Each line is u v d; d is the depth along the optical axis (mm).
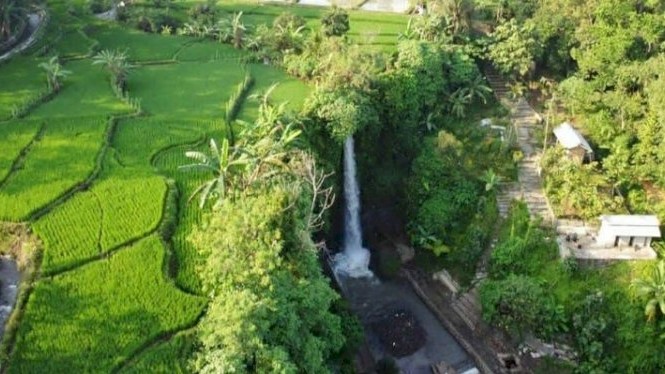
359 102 79875
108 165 71875
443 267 76375
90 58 98188
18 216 63656
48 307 54969
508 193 78375
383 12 119875
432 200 78688
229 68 97125
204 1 121438
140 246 61500
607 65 81625
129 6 117750
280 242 50625
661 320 63594
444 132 81500
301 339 50500
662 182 74000
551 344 66188
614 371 63062
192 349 52344
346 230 82562
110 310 55062
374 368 66000
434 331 71000
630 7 87500
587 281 67688
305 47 95938
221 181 61500
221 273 50875
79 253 60219
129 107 83562
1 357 50812
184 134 78000
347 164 80688
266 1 126250
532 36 91875
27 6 105688
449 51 91812
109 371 50250
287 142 66750
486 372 65812
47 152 73250
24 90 86312
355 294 75375
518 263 71000
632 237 69250
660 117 72312
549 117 84875
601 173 76750
